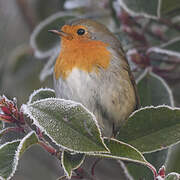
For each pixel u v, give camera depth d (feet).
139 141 18.70
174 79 29.96
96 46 22.71
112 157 16.46
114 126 23.21
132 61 28.04
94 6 32.60
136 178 20.75
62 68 22.38
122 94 22.44
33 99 20.31
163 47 28.17
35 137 16.30
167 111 18.24
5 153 16.26
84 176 18.03
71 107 16.37
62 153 16.42
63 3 35.99
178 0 27.78
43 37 32.12
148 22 30.09
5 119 16.88
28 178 35.42
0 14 37.09
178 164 29.19
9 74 37.55
